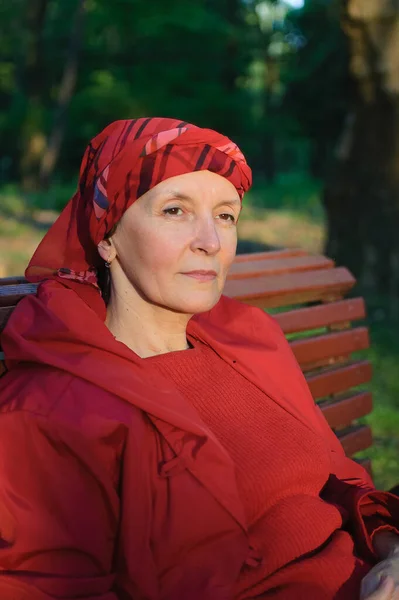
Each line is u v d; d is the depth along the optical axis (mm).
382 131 9227
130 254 2039
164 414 1843
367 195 9422
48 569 1769
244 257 3041
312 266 3191
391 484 4562
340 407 3119
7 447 1800
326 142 20000
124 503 1780
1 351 2064
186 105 30859
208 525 1819
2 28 31266
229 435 2053
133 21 29812
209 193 2010
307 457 2111
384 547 2199
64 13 30812
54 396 1833
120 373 1888
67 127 30297
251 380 2262
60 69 30656
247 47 33156
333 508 2139
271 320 2492
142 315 2123
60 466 1786
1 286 2229
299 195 26219
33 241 12805
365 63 9055
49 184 26438
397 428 5516
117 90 30094
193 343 2285
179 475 1833
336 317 3193
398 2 8703
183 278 2016
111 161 1981
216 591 1776
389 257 9344
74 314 1962
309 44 21797
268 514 1995
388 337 8023
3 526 1794
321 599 1926
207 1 34094
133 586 1749
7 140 28438
